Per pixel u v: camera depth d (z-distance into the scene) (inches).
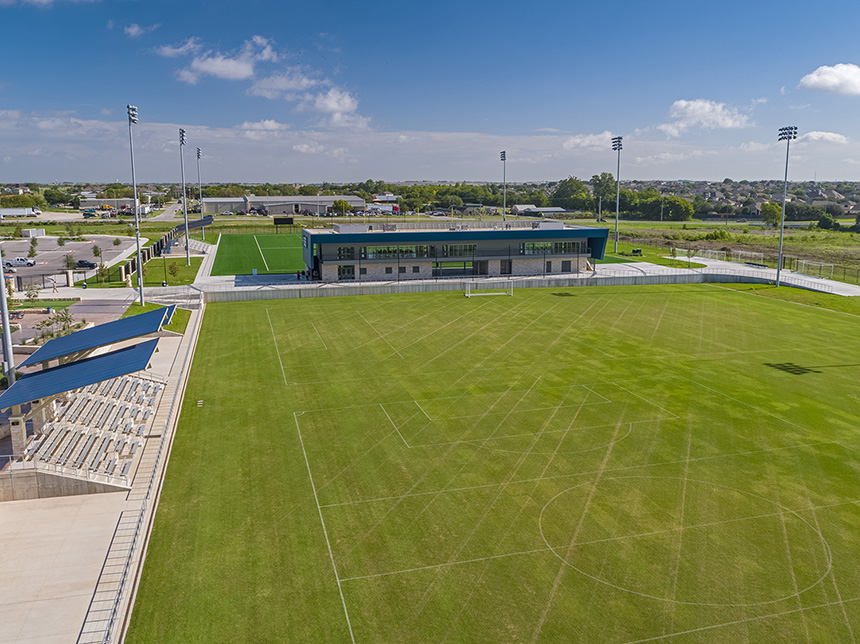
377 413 1235.9
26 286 2476.6
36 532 793.6
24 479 869.2
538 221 3336.6
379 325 2009.1
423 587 704.4
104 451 981.2
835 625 642.2
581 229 3154.5
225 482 951.0
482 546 783.1
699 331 1939.0
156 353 1627.7
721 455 1045.8
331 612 661.9
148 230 5556.1
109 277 2861.7
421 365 1558.8
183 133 3508.9
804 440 1106.7
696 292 2679.6
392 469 995.9
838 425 1175.0
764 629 636.7
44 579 696.4
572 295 2588.6
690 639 623.2
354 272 2915.8
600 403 1291.8
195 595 687.7
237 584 707.4
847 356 1653.5
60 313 1809.8
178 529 820.6
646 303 2412.6
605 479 960.9
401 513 863.1
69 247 4158.5
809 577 722.2
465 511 868.0
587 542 791.7
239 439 1109.7
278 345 1754.4
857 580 716.0
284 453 1053.8
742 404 1286.9
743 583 710.5
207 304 2375.7
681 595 689.6
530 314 2192.4
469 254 3068.4
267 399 1314.0
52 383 957.2
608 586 705.6
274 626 639.8
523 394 1346.0
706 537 804.0
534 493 918.4
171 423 1163.3
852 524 834.2
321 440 1107.3
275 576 722.8
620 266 3447.3
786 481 954.7
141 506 861.2
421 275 3014.3
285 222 5536.4
